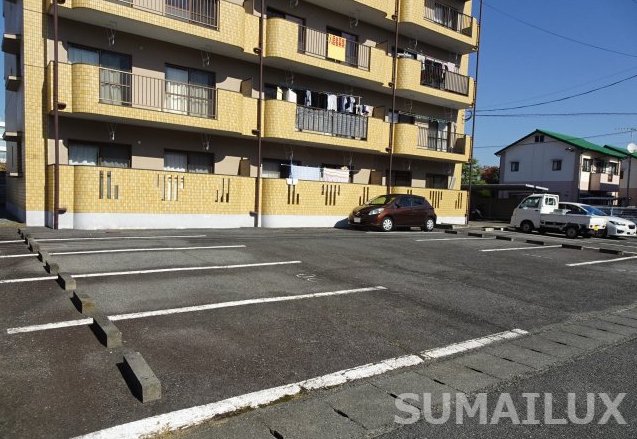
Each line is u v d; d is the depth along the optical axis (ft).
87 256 26.94
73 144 43.83
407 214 56.18
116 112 41.75
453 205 73.87
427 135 71.77
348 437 9.85
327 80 61.46
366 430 10.16
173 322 16.38
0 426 9.56
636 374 13.98
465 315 19.74
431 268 29.84
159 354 13.60
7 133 43.19
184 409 10.62
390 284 24.44
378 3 60.08
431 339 16.49
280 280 23.71
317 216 55.98
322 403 11.32
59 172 39.78
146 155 47.57
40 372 12.05
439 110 76.54
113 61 45.01
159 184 43.70
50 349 13.50
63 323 15.60
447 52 76.54
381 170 69.26
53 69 39.42
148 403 10.80
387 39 67.41
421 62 66.80
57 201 39.50
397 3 63.98
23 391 11.04
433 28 67.62
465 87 74.02
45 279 21.13
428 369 13.80
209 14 47.29
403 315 19.08
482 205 106.01
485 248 41.65
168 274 23.43
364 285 23.79
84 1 39.60
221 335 15.43
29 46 40.78
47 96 41.04
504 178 142.92
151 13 42.83
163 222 44.11
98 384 11.55
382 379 12.91
